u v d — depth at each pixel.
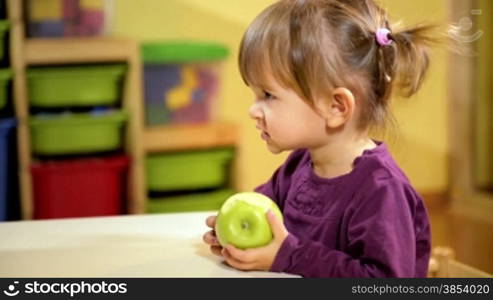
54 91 3.64
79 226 1.54
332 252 1.21
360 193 1.26
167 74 3.88
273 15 1.29
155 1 4.18
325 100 1.28
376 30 1.31
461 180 4.74
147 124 3.88
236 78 4.29
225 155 3.92
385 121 1.34
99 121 3.68
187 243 1.41
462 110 4.70
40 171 3.59
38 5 3.92
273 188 1.53
